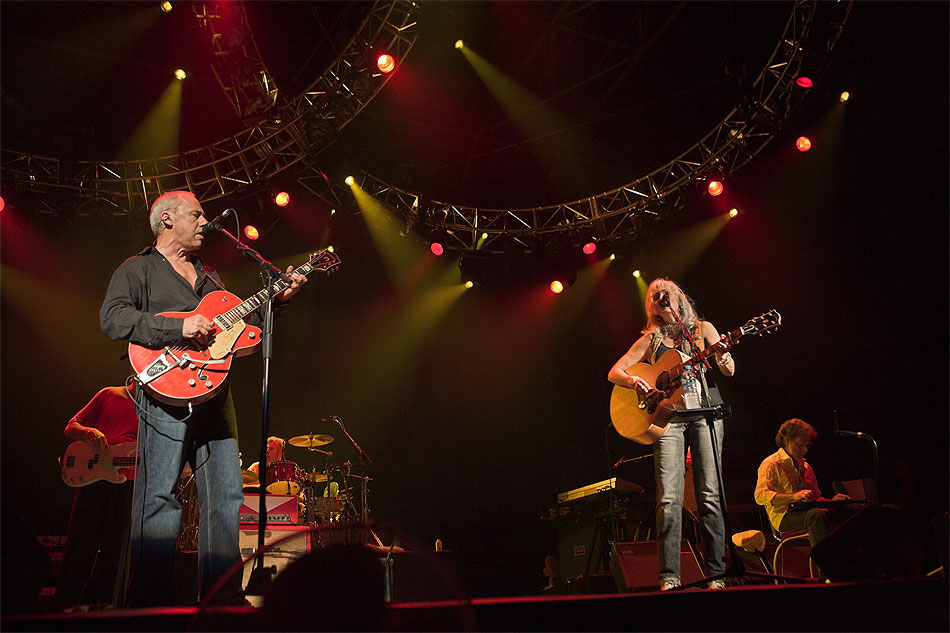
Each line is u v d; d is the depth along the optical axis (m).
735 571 3.17
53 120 8.22
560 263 9.27
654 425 3.80
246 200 7.79
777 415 9.09
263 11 7.58
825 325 8.80
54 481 8.58
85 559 4.26
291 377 10.41
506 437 10.92
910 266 8.05
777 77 7.67
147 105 8.47
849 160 8.30
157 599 2.72
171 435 2.97
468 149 9.74
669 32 8.30
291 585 1.18
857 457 8.30
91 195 7.49
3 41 7.61
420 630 1.46
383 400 10.67
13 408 8.57
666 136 9.41
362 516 8.40
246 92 7.29
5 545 2.33
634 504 6.27
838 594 2.29
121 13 7.53
